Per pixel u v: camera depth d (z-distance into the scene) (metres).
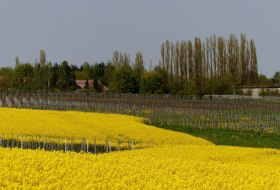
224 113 92.94
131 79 127.00
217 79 134.50
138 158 30.67
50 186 19.91
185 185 22.86
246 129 85.06
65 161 25.33
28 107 93.25
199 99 108.38
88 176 22.44
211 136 77.38
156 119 89.69
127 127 66.88
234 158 43.41
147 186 21.73
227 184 23.73
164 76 130.00
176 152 44.25
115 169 24.97
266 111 98.25
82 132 58.38
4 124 56.41
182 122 88.38
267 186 24.16
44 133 54.06
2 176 20.61
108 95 107.75
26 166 23.20
